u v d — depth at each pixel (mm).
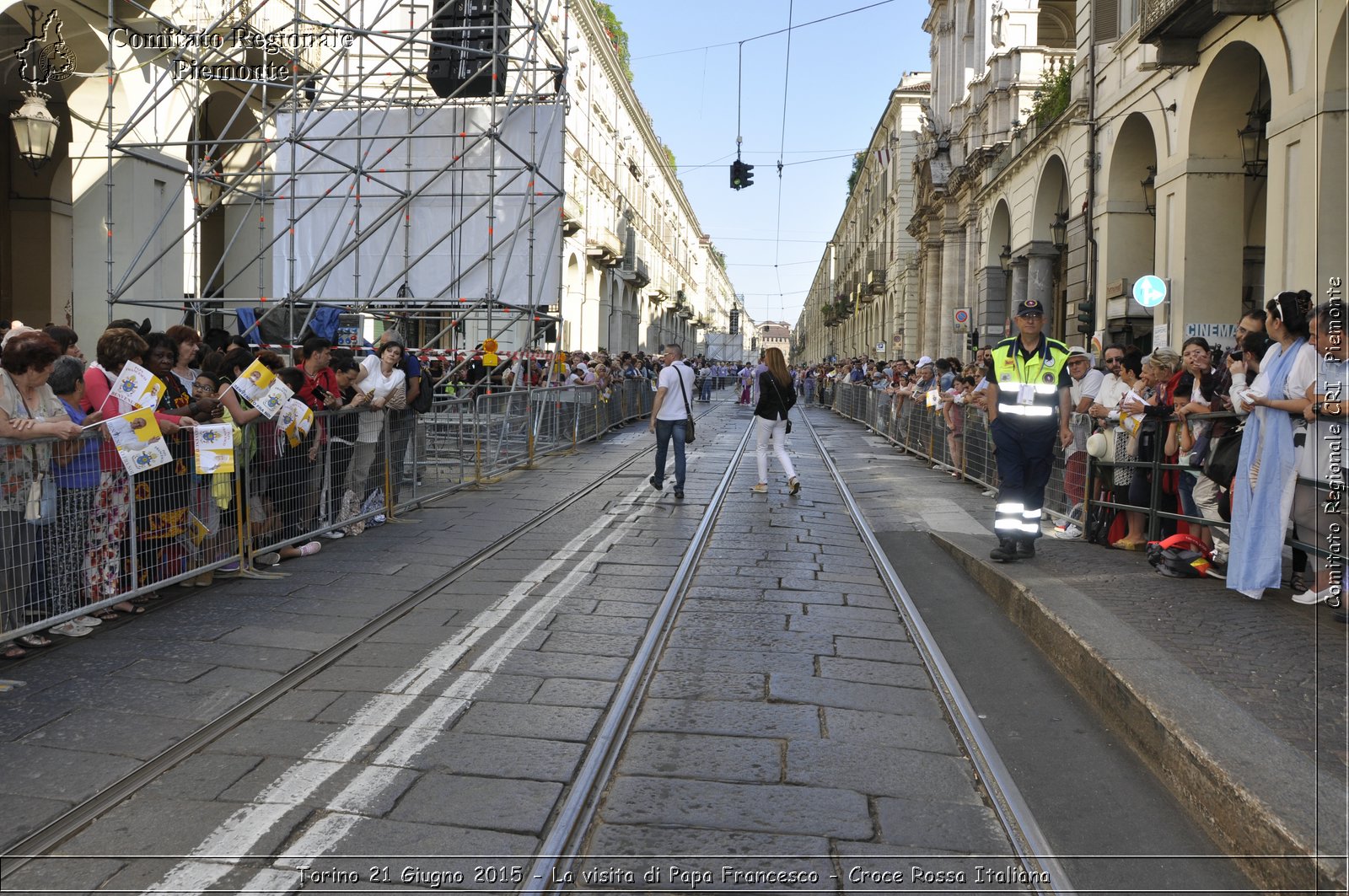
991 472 11367
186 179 12992
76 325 14695
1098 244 18562
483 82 13250
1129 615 5230
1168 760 3648
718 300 119062
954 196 32188
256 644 5117
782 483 12305
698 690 4594
